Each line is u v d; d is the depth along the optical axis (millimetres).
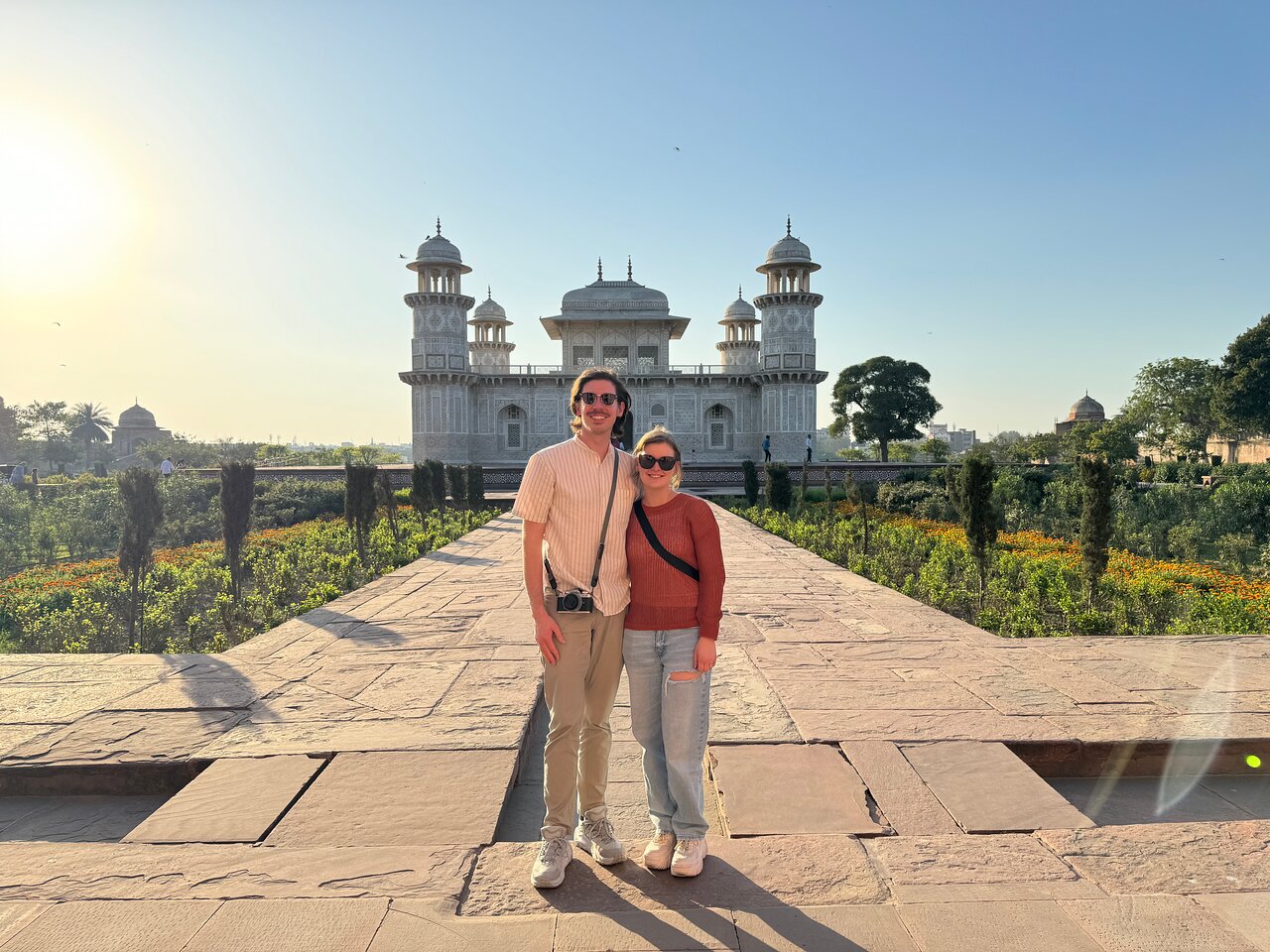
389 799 3416
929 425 56469
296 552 12844
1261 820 3266
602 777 2926
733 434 47188
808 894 2602
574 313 46969
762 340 45875
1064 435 49406
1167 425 51344
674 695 2818
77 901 2545
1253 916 2465
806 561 11422
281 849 2945
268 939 2344
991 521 9750
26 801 3768
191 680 5180
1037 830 3119
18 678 5215
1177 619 8367
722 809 3316
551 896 2604
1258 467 29875
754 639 6371
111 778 3822
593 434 2852
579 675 2820
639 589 2869
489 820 3240
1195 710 4520
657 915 2480
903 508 24734
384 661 5668
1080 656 5777
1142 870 2758
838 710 4539
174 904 2529
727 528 17312
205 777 3643
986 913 2480
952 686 5012
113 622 8719
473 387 46469
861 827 3143
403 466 36375
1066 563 11664
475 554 12406
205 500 23688
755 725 4289
